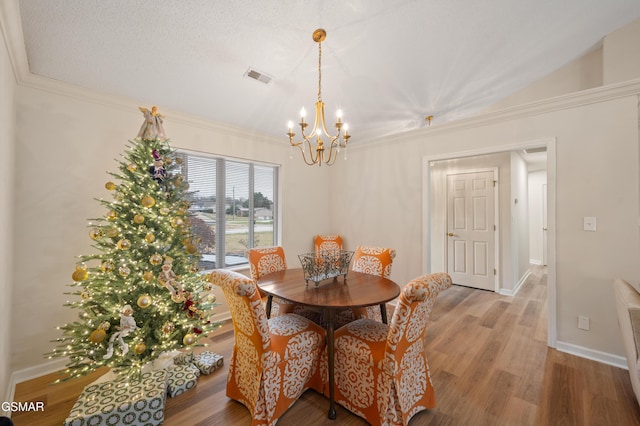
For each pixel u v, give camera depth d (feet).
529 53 8.21
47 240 6.75
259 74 7.82
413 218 11.25
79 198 7.18
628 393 5.86
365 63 7.86
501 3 6.31
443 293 13.24
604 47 7.84
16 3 4.66
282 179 12.39
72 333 5.99
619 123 7.03
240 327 5.26
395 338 4.58
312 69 7.85
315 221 13.82
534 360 7.23
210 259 10.27
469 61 8.21
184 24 5.93
